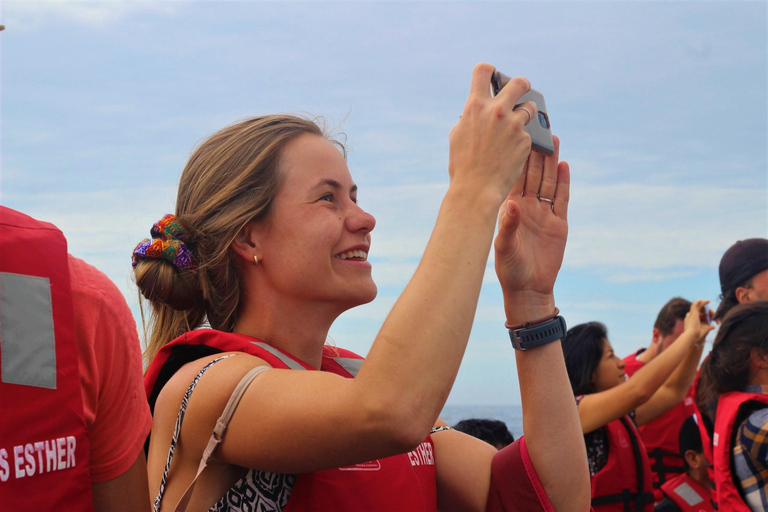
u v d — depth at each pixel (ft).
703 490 12.76
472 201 3.74
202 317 4.95
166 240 4.71
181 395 4.11
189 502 3.92
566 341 12.96
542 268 5.07
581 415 11.72
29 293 2.85
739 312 9.86
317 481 4.02
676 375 13.65
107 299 3.30
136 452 3.48
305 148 4.68
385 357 3.36
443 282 3.50
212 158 4.88
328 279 4.51
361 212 4.72
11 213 3.01
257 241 4.59
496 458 5.18
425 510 4.50
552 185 5.14
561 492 4.85
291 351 4.62
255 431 3.68
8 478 2.67
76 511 2.87
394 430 3.30
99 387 3.22
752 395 9.15
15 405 2.72
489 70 4.07
